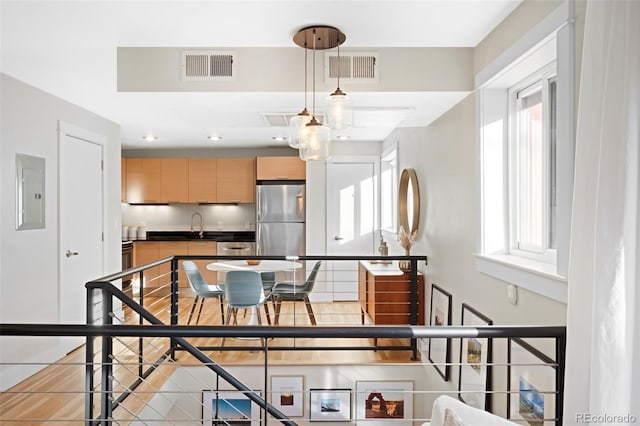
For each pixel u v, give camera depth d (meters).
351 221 6.65
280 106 3.30
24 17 2.43
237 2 2.29
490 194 2.79
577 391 1.46
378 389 3.95
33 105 3.57
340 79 2.96
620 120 1.28
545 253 2.37
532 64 2.34
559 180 1.92
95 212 4.60
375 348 3.98
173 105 3.30
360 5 2.34
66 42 2.78
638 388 1.29
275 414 3.14
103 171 4.77
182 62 2.93
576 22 1.84
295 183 6.71
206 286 4.84
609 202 1.30
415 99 3.14
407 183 5.13
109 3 2.29
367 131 5.67
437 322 3.78
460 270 3.23
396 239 5.35
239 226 7.44
